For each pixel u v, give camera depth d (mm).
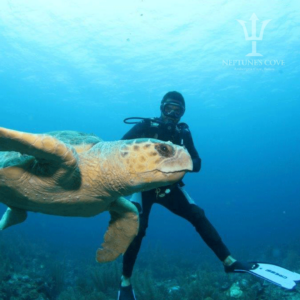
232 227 40938
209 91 29375
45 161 2387
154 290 6871
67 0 17266
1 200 3270
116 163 2586
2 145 2154
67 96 33719
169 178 2523
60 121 46969
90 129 52531
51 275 8414
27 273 7484
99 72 26609
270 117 41250
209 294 6426
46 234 25375
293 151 67312
